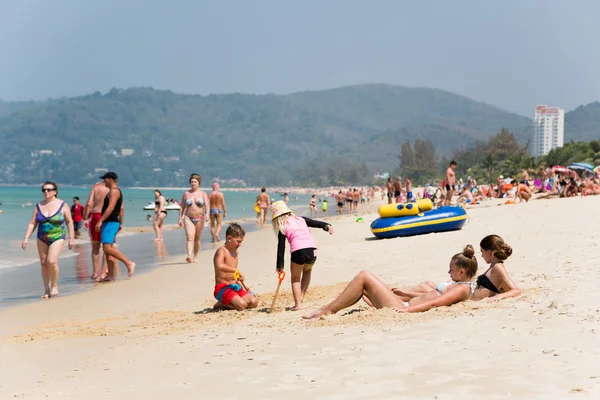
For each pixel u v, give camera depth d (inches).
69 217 489.4
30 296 487.8
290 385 193.0
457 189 2151.8
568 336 223.1
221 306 375.9
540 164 4606.3
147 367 236.5
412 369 199.5
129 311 406.0
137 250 823.7
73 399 198.7
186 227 660.7
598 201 887.1
